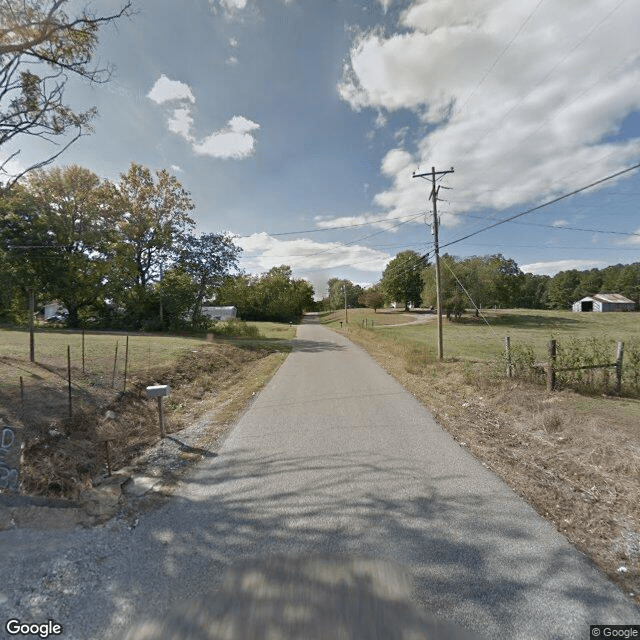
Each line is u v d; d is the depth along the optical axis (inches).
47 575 99.3
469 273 1611.7
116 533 119.3
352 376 422.0
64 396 254.5
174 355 480.1
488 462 173.2
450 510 129.6
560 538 112.9
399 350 612.7
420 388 347.6
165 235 1160.2
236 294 2249.0
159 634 79.6
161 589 93.4
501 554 105.0
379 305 2662.4
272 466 171.9
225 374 468.4
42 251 958.4
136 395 297.6
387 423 237.6
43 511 130.3
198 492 147.2
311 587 92.6
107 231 1090.7
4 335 632.4
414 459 177.3
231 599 89.1
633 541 111.6
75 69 301.4
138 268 1162.6
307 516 127.0
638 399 262.8
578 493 142.3
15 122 295.6
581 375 288.2
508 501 135.9
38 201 973.2
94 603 89.3
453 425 233.1
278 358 622.8
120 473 168.4
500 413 257.1
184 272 1163.9
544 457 179.6
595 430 196.4
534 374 313.0
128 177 1134.4
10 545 112.9
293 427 232.5
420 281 2458.2
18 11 254.1
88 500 140.6
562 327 1424.7
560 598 88.0
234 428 234.8
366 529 118.3
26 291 965.2
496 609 85.0
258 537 115.2
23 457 169.2
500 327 1419.8
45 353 419.2
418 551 106.5
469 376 356.5
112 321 1131.9
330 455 183.9
